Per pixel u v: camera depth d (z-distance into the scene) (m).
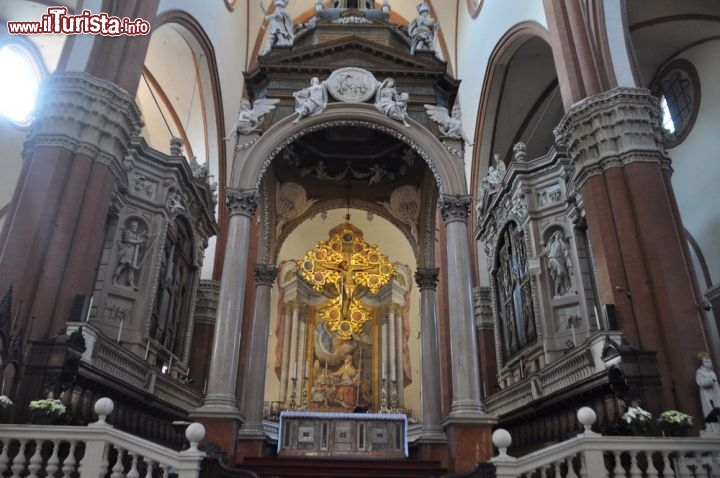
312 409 22.34
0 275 8.80
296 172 15.77
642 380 8.72
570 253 12.79
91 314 11.02
